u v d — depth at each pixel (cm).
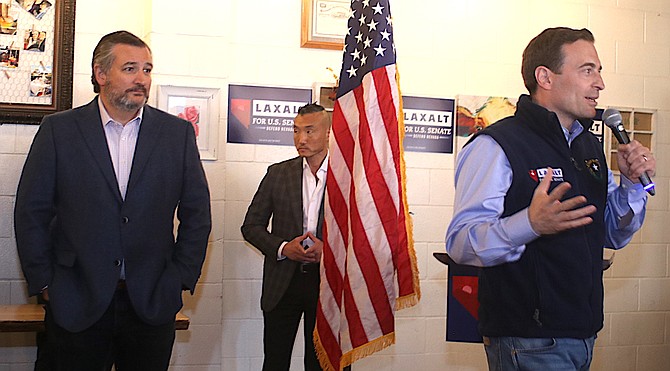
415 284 302
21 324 319
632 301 484
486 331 213
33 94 390
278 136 429
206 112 405
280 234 361
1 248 387
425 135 452
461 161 214
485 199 203
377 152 304
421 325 451
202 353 405
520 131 210
